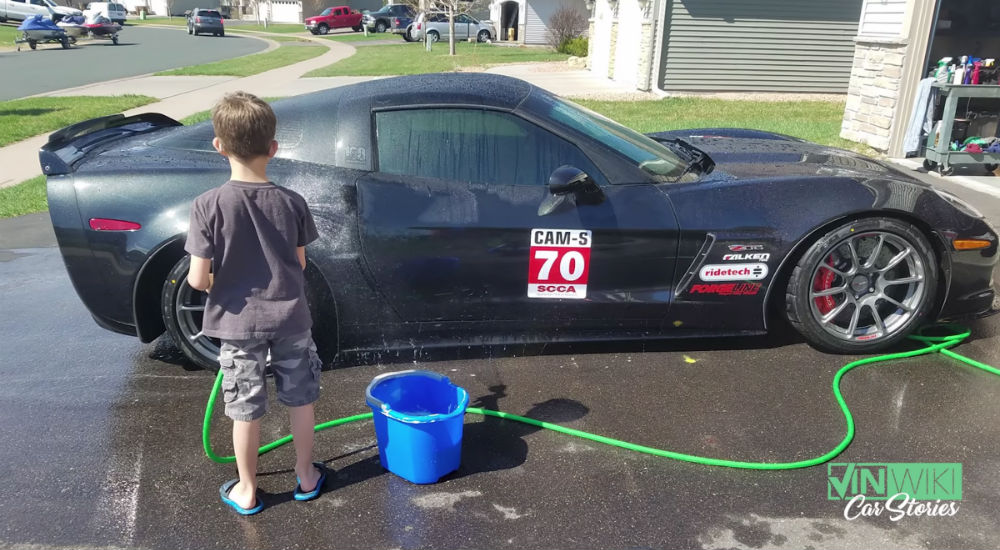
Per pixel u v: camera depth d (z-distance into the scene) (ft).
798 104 44.70
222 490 8.38
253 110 6.96
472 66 74.84
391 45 119.55
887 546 7.50
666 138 14.87
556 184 10.16
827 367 11.35
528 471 8.84
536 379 11.10
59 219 10.59
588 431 9.67
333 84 57.41
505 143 10.94
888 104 27.73
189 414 10.31
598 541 7.59
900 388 10.69
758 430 9.62
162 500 8.35
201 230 7.07
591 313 11.13
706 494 8.36
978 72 24.53
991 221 18.70
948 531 7.73
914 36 26.30
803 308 11.25
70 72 71.31
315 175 10.62
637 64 52.03
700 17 48.24
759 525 7.82
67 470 8.93
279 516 8.05
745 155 13.01
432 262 10.64
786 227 10.86
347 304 10.84
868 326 11.87
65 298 15.05
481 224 10.52
